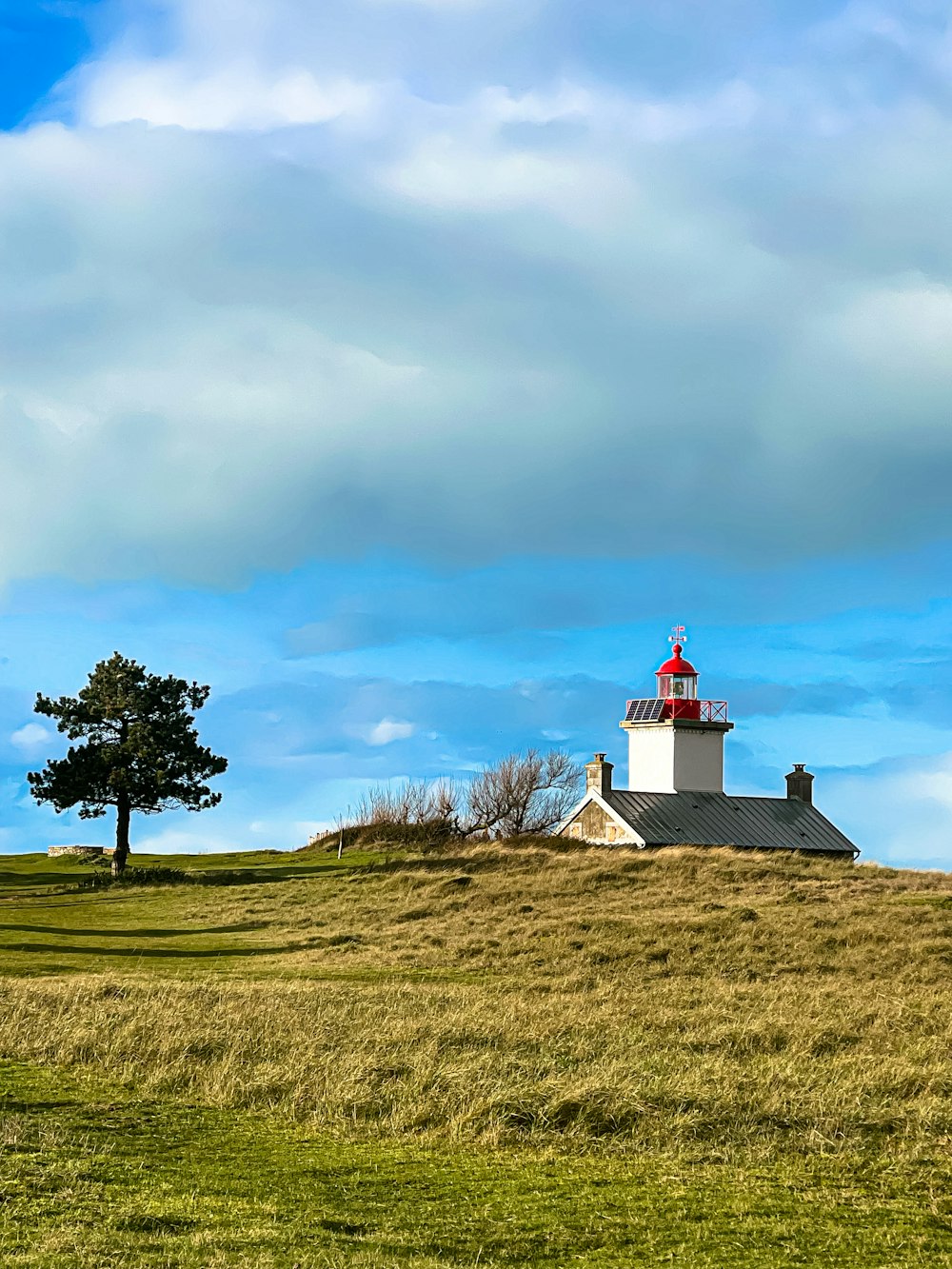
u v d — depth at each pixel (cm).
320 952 3994
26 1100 1652
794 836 7225
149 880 6644
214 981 3075
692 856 5966
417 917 4881
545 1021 2358
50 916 5353
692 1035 2217
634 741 7856
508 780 9200
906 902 4600
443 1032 2152
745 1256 1131
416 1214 1232
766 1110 1639
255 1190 1290
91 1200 1214
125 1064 1908
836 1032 2262
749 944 3788
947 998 2794
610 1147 1522
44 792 7244
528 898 5141
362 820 8900
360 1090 1720
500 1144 1530
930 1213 1270
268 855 8269
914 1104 1683
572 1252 1141
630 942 3875
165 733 7394
